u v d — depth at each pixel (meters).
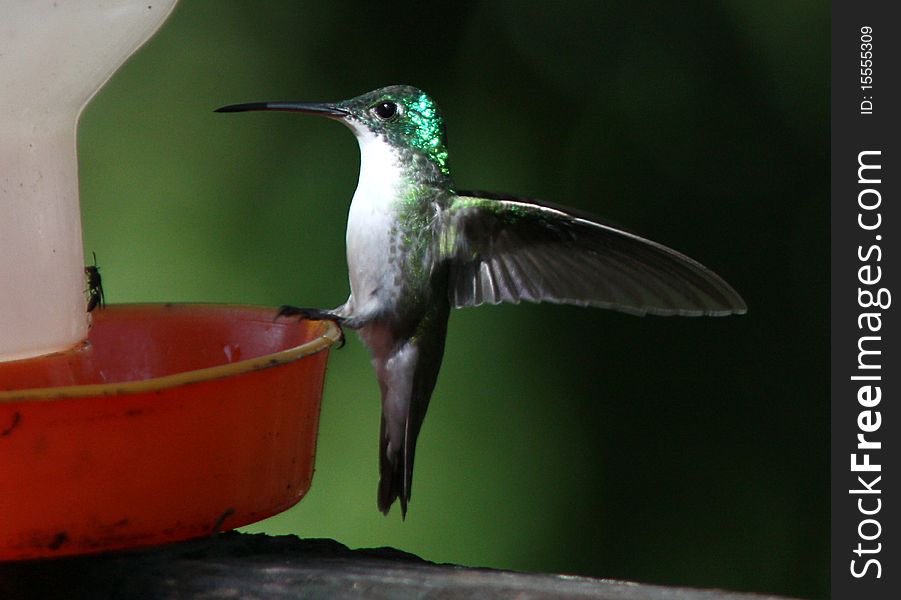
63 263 4.66
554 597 3.62
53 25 4.27
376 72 9.92
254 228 9.76
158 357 5.06
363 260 5.98
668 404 9.94
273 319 5.07
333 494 9.62
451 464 9.79
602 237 5.92
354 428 9.66
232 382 4.06
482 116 9.84
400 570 3.93
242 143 9.91
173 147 9.88
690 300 5.87
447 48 9.91
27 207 4.51
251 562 4.05
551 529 9.72
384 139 6.06
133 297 9.62
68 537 3.84
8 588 4.07
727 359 9.95
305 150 9.89
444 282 6.11
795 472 9.84
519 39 9.91
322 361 4.64
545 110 9.85
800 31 9.77
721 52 9.84
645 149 9.82
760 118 9.80
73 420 3.79
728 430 9.90
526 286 6.08
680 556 9.79
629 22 9.91
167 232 9.74
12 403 3.70
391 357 6.04
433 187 6.08
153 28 5.00
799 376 9.88
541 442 9.88
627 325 9.95
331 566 3.97
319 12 10.02
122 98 9.94
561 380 9.95
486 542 9.74
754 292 9.87
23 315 4.50
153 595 3.98
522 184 9.77
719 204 9.80
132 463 3.88
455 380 9.91
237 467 4.12
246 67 9.99
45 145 4.57
